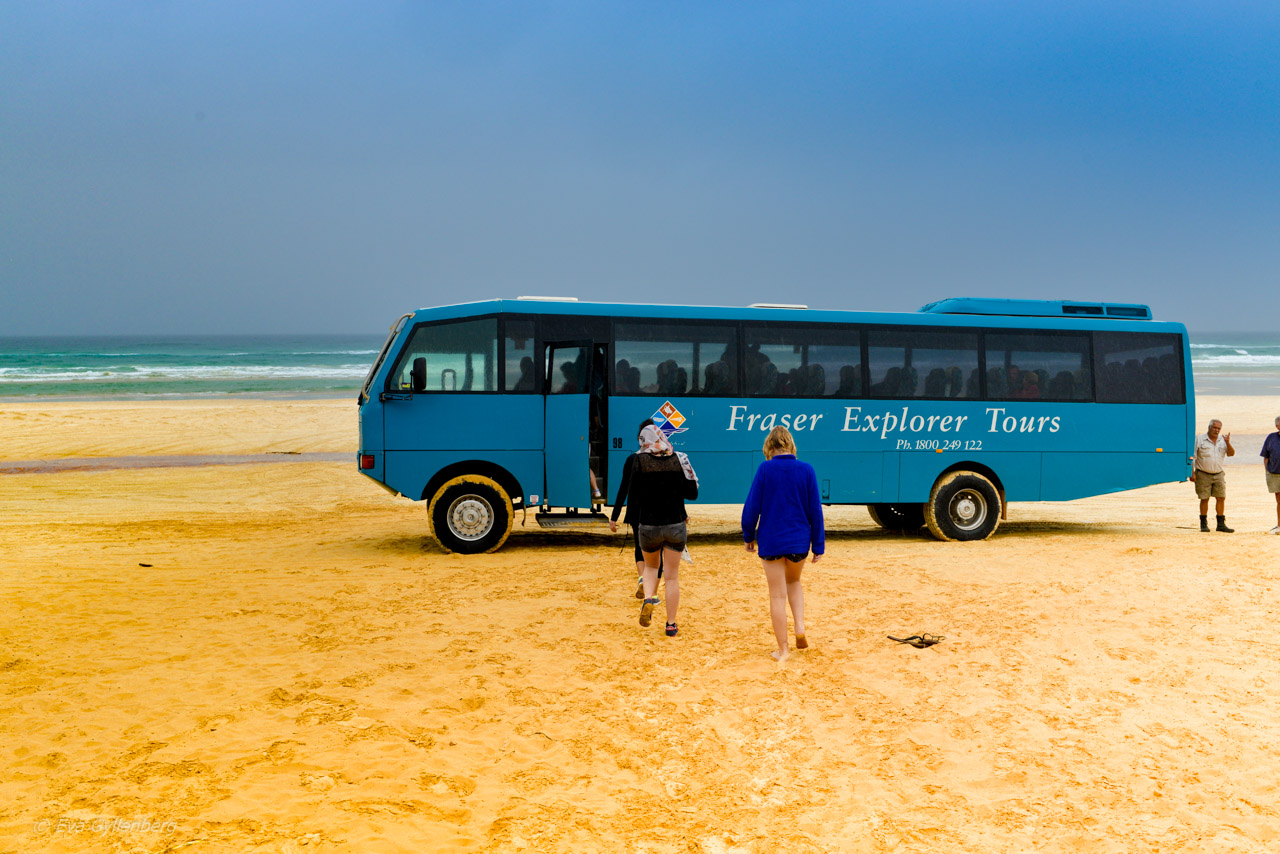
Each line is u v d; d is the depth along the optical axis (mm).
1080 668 6453
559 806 4387
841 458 12547
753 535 6754
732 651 6973
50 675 6262
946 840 4055
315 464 23281
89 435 28359
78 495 18172
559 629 7605
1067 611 8062
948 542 12758
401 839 3971
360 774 4688
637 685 6184
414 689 6051
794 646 7074
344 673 6367
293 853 3803
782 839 4074
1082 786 4586
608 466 11984
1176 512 16766
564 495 11836
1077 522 15508
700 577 10016
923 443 12742
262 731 5262
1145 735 5227
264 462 23750
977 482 12805
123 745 5027
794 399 12406
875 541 13039
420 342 11719
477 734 5297
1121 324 13352
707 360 12258
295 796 4391
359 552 11828
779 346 12438
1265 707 5621
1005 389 12961
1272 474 13000
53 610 8180
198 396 45219
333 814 4195
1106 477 13203
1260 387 50438
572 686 6156
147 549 11992
